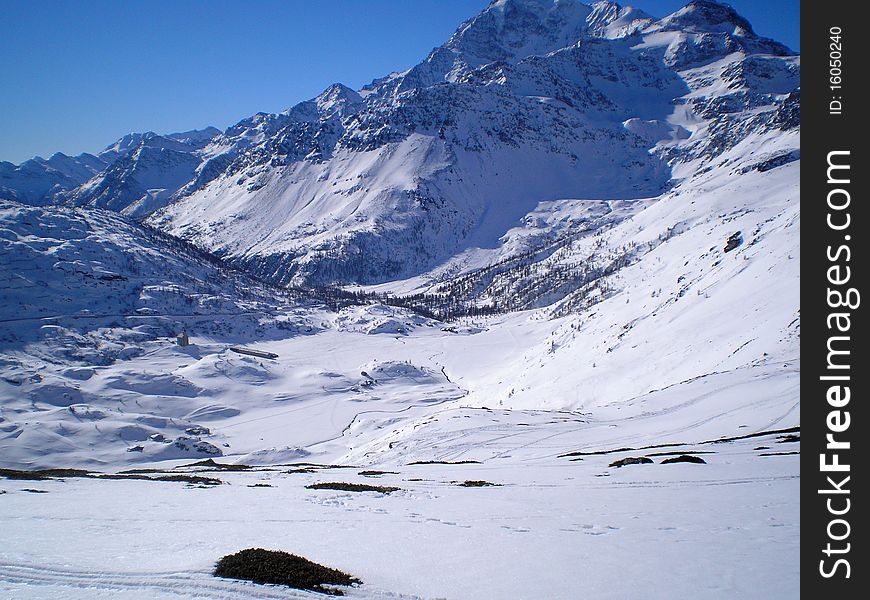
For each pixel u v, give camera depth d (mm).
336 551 15430
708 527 18047
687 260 145000
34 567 13156
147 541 15797
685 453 35125
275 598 11727
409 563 14492
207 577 12586
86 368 159875
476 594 12438
